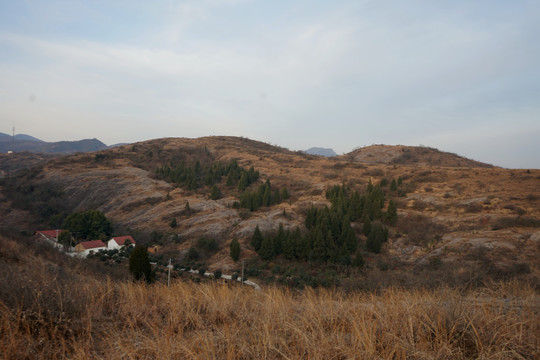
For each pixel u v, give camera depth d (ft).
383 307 12.43
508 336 8.91
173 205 203.41
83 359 8.68
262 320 11.60
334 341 9.53
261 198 202.28
